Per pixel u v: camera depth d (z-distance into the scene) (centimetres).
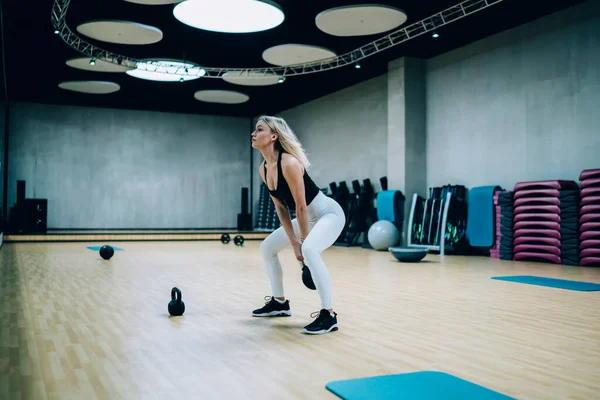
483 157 902
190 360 241
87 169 1420
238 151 1584
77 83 1132
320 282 298
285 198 304
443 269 657
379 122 1128
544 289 480
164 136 1502
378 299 420
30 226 1230
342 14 691
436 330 306
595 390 199
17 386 202
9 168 1346
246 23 699
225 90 1193
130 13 827
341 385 202
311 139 1384
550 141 791
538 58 810
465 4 756
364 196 1127
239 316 347
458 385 202
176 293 352
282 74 1108
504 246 802
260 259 775
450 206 911
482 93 905
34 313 354
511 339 284
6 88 1228
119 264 688
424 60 1030
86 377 214
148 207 1479
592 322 331
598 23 727
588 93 739
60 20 769
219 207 1555
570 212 716
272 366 231
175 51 1007
